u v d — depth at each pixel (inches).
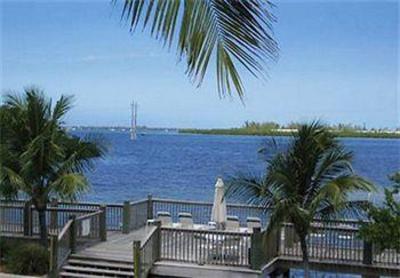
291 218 437.1
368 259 483.2
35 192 547.8
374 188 423.8
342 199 416.8
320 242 501.4
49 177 552.7
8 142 547.5
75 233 516.1
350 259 491.2
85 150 571.5
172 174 1641.2
